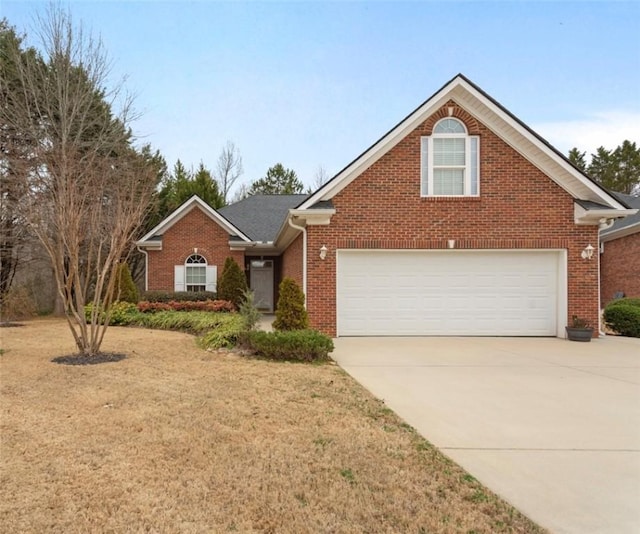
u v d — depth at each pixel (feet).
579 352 33.42
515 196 41.42
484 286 41.86
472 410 18.69
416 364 28.48
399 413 18.16
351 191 41.01
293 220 41.34
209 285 63.82
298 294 34.65
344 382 23.20
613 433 16.03
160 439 14.76
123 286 54.03
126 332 43.37
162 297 58.08
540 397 20.76
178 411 17.80
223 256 64.13
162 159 90.94
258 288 73.26
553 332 41.81
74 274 28.73
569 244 41.37
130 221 29.60
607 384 23.40
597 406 19.38
